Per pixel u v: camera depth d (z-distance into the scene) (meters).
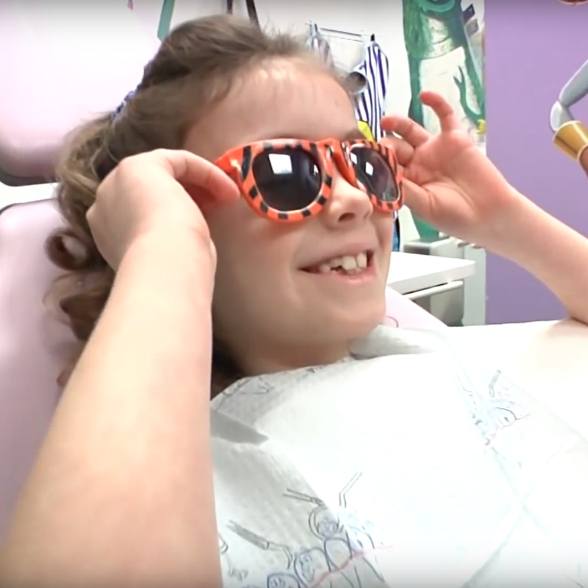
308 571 0.53
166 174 0.53
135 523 0.32
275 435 0.63
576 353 0.80
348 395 0.66
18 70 0.84
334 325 0.69
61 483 0.32
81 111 0.87
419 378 0.69
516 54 1.66
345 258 0.69
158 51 0.78
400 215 1.59
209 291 0.44
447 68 1.65
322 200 0.66
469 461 0.61
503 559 0.55
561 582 0.54
